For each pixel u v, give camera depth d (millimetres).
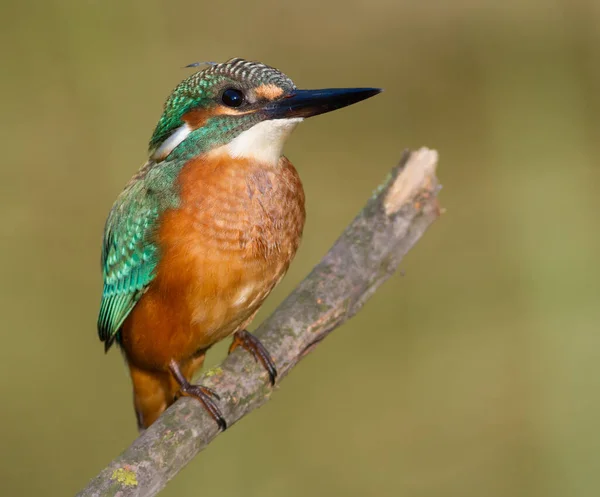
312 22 18453
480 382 13812
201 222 8172
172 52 16656
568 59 16531
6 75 15992
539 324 14281
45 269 15031
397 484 12398
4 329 14461
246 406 7883
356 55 18188
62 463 13047
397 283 15625
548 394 13633
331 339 14789
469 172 17266
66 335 14523
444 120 18250
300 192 8781
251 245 8297
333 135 18422
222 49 17469
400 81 18719
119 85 16344
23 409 13562
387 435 13227
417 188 8836
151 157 9078
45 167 15992
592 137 16188
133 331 8844
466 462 12852
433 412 13711
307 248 15836
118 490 6703
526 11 17266
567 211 15289
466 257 15797
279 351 8141
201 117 8562
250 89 8539
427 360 14383
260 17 17984
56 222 15625
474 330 14648
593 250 14836
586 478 12617
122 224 8664
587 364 13727
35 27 15992
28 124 16031
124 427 13539
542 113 16281
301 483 12391
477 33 18000
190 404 7621
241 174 8320
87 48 16172
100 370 14141
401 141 18156
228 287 8320
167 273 8281
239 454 12484
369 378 14125
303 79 18391
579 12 16797
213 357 12156
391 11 18641
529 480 12617
